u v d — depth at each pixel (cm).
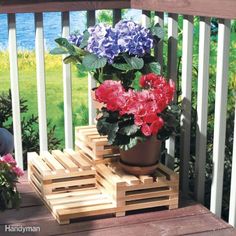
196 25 414
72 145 325
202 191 286
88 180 280
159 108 251
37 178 287
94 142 278
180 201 282
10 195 240
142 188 263
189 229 252
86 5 308
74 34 296
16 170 243
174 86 269
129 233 247
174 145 301
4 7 291
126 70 279
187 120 289
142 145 262
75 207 258
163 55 319
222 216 312
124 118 254
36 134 376
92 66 272
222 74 255
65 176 275
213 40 427
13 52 307
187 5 263
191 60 284
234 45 441
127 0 316
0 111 365
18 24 490
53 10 302
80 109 506
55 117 512
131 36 276
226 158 317
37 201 277
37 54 310
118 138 256
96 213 258
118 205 261
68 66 315
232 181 257
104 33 275
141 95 252
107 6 312
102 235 244
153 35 289
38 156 302
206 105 276
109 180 267
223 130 264
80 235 244
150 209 270
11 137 265
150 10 301
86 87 505
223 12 237
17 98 313
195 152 294
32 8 297
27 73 497
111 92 254
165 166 286
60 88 508
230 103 379
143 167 266
